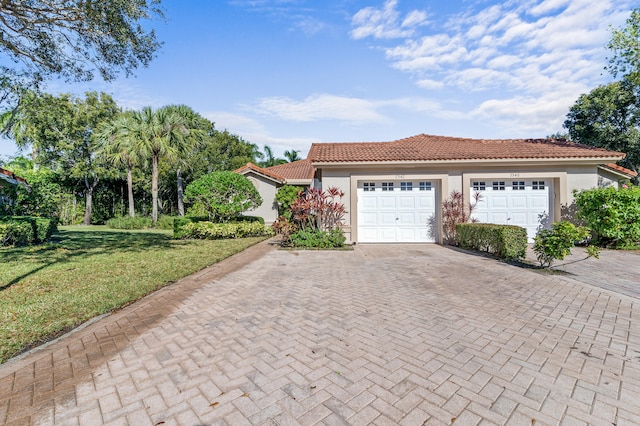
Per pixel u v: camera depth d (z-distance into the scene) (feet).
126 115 77.46
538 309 15.53
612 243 35.01
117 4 24.56
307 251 34.65
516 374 9.64
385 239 40.37
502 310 15.40
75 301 16.81
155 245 38.99
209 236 46.52
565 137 75.25
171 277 22.27
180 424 7.57
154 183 69.97
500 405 8.16
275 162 122.31
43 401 8.50
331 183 39.73
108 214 98.17
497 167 38.91
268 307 16.02
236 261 28.99
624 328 13.21
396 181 40.14
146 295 18.49
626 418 7.68
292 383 9.23
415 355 10.87
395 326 13.44
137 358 10.87
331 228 39.29
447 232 38.81
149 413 7.98
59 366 10.37
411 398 8.47
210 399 8.54
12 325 13.57
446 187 39.19
